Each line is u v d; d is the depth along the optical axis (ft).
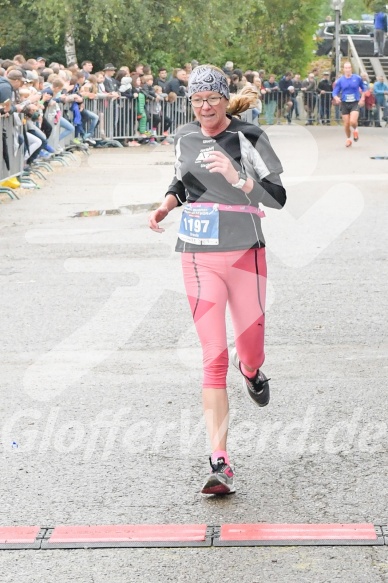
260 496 25.89
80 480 27.14
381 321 43.47
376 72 240.73
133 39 168.55
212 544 23.12
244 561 22.24
